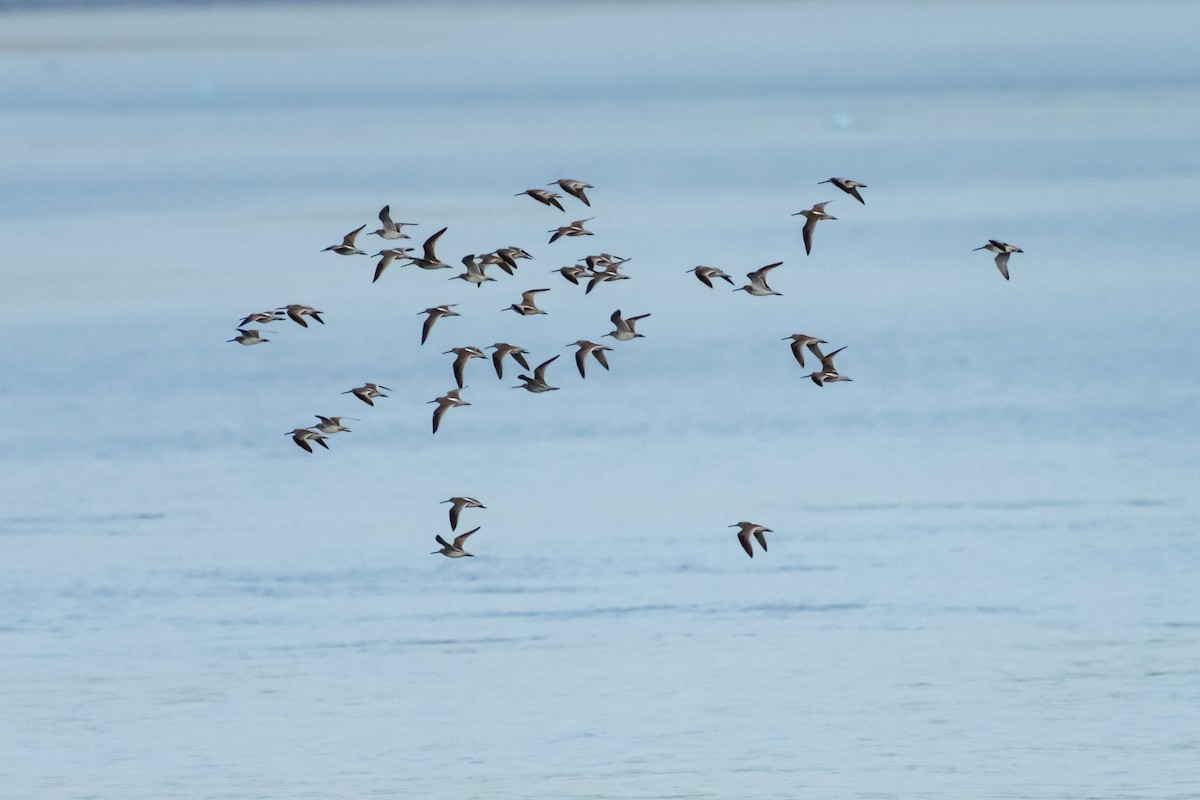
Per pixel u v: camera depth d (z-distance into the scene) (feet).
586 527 158.20
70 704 120.06
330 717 117.39
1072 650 126.52
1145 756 108.58
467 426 197.47
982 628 131.13
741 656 126.62
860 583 141.69
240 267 305.73
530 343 244.01
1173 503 160.25
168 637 132.57
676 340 244.01
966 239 322.34
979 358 225.56
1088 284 273.54
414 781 106.83
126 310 268.00
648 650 128.16
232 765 109.70
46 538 157.69
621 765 108.58
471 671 124.67
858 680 121.70
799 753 110.01
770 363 227.61
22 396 213.87
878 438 187.93
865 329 247.50
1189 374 211.20
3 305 273.75
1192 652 125.59
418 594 141.38
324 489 172.35
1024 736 111.75
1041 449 180.65
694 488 169.99
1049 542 150.30
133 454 186.39
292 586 143.64
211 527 160.04
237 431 195.93
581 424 197.57
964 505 161.89
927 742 110.83
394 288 287.07
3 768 109.70
